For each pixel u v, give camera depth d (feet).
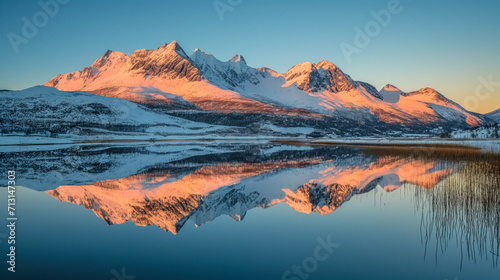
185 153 222.69
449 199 75.36
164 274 42.16
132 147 280.72
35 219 65.26
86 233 57.26
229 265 45.01
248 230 59.26
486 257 46.80
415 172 121.70
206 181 109.40
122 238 55.21
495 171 114.11
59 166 144.56
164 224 62.59
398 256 47.78
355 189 94.89
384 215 67.56
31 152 212.43
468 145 274.16
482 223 59.11
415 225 60.85
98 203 78.48
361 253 48.85
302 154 214.07
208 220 65.21
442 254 48.08
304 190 94.32
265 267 44.19
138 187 98.53
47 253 48.57
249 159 181.57
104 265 44.68
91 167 142.92
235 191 93.25
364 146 290.97
